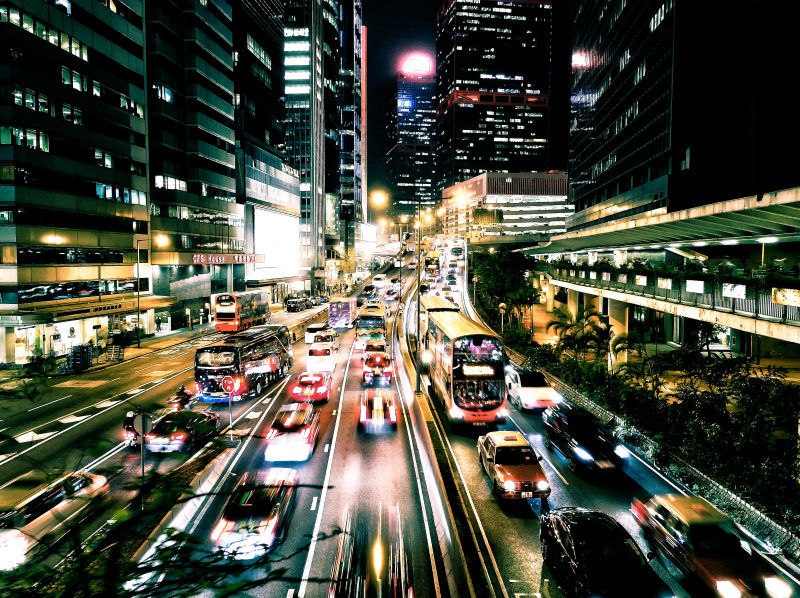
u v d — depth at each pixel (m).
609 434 20.16
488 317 58.53
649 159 58.31
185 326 59.66
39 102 37.38
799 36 43.47
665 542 12.81
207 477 16.89
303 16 104.25
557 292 78.94
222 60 67.81
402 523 14.89
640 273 29.27
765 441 16.05
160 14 54.34
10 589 4.23
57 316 37.19
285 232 92.19
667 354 22.17
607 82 74.88
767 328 17.97
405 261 136.12
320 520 15.00
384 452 20.61
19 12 35.84
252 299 49.69
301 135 104.88
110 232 45.62
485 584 11.00
